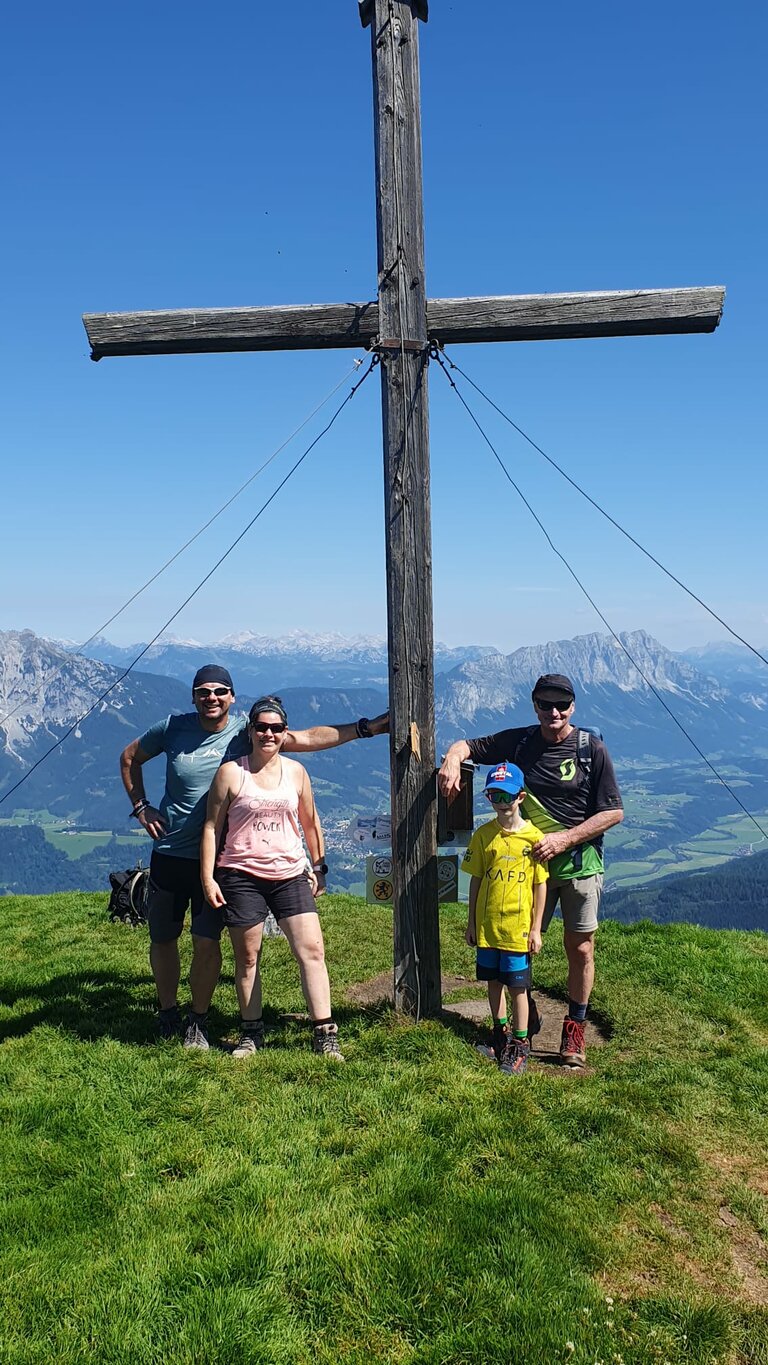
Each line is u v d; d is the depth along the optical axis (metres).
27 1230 4.99
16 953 12.16
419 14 7.94
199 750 7.77
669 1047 8.11
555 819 7.55
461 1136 6.04
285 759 7.61
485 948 7.38
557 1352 4.21
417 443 7.90
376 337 7.91
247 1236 4.86
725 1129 6.60
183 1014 8.66
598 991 9.63
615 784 7.52
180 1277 4.57
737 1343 4.46
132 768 7.99
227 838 7.37
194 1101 6.46
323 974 7.41
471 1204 5.25
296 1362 4.11
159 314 7.86
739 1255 5.20
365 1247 4.84
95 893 16.61
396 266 7.84
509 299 7.90
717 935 12.16
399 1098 6.54
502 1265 4.76
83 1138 6.03
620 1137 6.23
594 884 7.52
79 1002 9.27
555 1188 5.55
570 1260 4.88
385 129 7.83
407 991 8.13
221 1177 5.46
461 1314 4.42
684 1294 4.73
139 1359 4.06
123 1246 4.82
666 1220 5.45
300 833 7.57
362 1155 5.77
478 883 7.46
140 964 11.08
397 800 8.02
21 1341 4.15
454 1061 7.16
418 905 8.05
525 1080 6.92
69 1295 4.45
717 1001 9.29
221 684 7.70
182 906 7.95
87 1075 7.00
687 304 7.88
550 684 7.39
